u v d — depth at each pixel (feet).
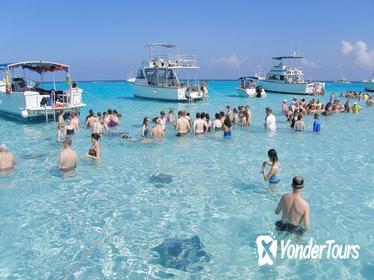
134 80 114.21
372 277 17.38
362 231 22.03
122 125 61.87
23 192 28.96
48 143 47.52
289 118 65.46
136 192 29.14
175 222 23.67
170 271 18.08
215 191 29.27
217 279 17.35
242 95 128.16
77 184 30.96
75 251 20.16
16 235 21.97
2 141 48.78
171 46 101.40
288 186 30.30
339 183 31.17
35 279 17.60
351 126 62.34
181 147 45.14
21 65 68.08
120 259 19.27
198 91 102.78
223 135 52.31
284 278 17.37
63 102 68.08
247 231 22.17
